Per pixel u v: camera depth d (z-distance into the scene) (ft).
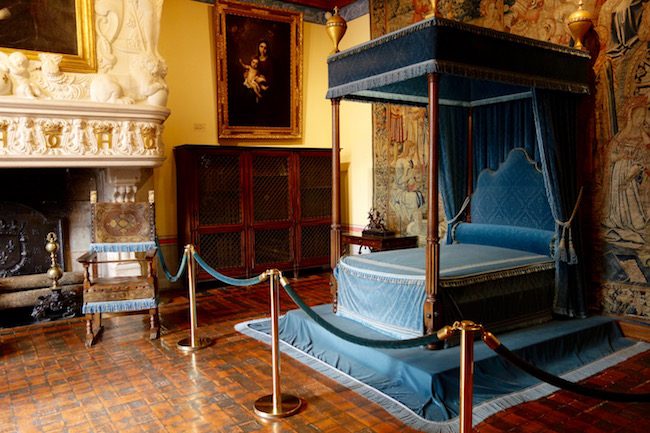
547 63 15.84
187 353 16.51
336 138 17.87
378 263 16.63
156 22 21.43
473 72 13.91
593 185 18.25
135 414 12.32
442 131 20.59
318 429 11.47
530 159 19.12
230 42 26.35
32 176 22.07
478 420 11.68
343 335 11.05
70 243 23.06
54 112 19.13
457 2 22.59
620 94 17.31
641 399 8.98
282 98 28.40
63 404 12.91
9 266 21.89
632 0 16.79
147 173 23.52
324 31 29.89
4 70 18.62
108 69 20.57
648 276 17.01
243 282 13.91
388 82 14.57
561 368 14.79
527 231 18.80
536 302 16.90
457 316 14.80
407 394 12.98
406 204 26.40
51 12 19.53
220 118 26.45
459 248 19.13
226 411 12.41
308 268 29.01
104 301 17.56
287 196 26.99
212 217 24.93
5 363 15.85
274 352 12.33
